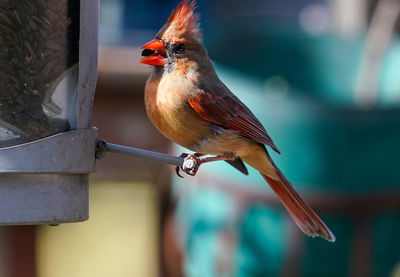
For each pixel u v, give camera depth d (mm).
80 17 5918
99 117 11234
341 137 8938
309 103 8922
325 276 9273
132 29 14680
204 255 9781
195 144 7551
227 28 11883
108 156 11031
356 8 12734
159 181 11266
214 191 9594
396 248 9445
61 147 5902
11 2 5992
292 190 8156
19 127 5891
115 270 14641
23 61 5941
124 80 11234
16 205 5836
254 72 12102
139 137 11281
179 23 7367
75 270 14570
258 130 7797
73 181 6055
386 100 11742
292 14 16094
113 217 15984
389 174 9156
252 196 9273
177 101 7230
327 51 12234
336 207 9047
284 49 12180
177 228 10938
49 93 5988
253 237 9375
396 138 9094
